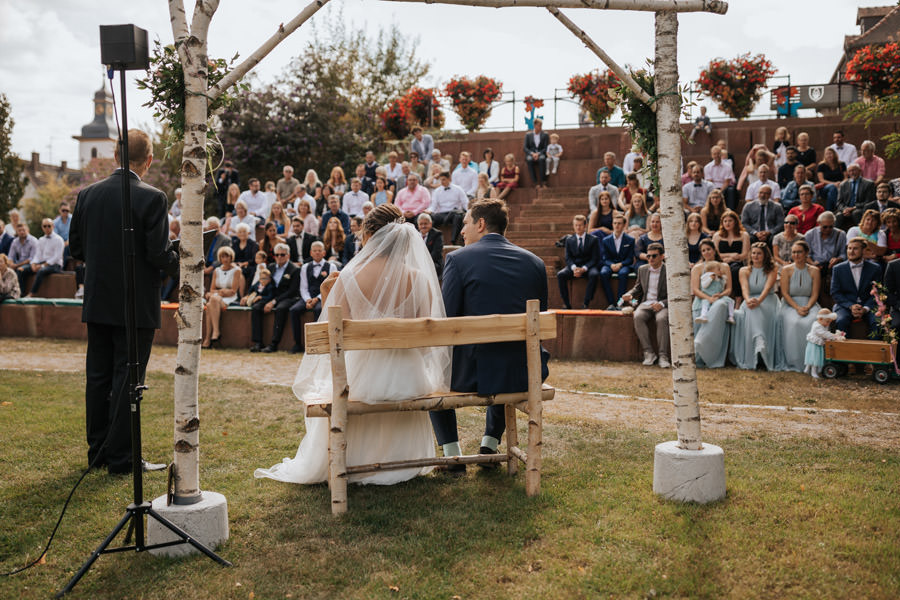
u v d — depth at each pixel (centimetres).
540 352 390
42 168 6569
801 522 327
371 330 344
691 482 355
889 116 1366
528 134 1504
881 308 748
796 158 1146
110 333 431
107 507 364
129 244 302
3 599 271
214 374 796
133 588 278
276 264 1064
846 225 998
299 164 2020
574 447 475
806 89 1568
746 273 838
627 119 382
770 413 584
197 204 311
